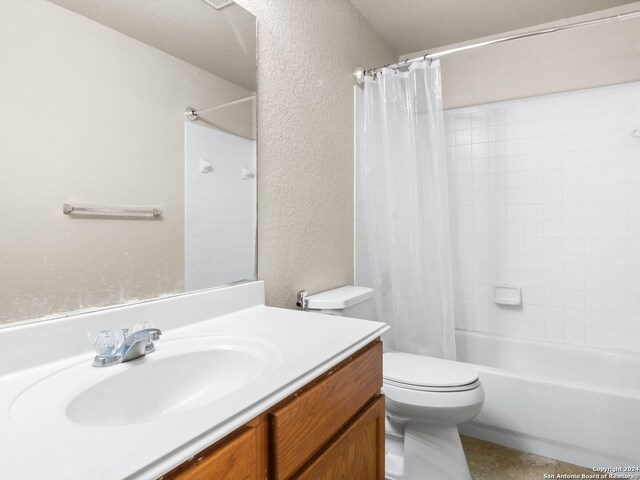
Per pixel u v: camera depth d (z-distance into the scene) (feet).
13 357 2.44
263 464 2.14
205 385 2.93
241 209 4.34
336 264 6.34
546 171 7.40
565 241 7.27
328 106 6.12
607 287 6.96
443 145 6.18
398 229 6.47
